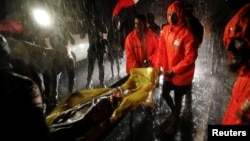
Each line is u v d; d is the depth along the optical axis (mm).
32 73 4230
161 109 5504
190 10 4938
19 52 4066
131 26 7578
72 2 8469
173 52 4410
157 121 5059
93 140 3248
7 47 2135
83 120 3221
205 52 9867
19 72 3992
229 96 5922
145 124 5000
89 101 3549
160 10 14289
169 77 4469
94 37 7148
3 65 2045
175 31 4375
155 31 6430
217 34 7918
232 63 2754
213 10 10336
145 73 4199
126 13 8336
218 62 7508
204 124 4801
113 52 7832
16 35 4875
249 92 2721
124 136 4703
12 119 1970
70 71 6203
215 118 4988
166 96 4684
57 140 3049
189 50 4254
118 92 3986
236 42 2600
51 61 5195
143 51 5391
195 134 4512
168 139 4465
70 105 3801
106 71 8523
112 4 9609
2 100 1953
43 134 2014
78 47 9133
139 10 14133
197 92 6289
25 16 5477
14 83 2002
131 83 4215
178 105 4645
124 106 3555
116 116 3445
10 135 1974
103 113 3406
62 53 5820
